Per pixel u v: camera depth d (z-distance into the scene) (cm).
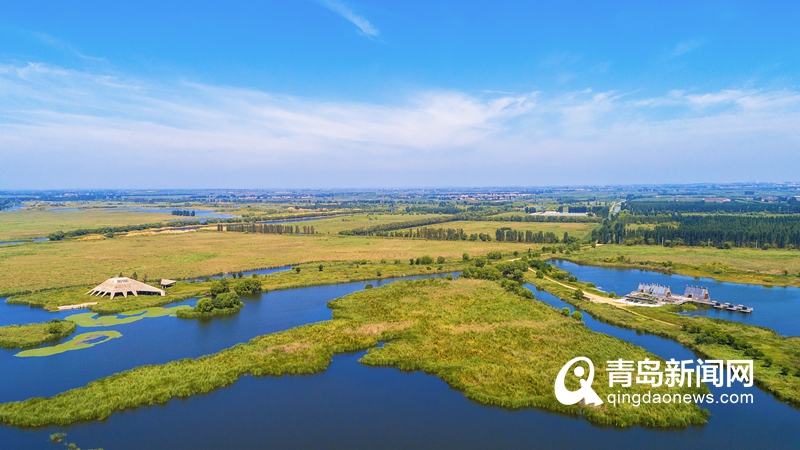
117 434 7219
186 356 10206
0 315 13162
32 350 10488
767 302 14550
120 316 13125
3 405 7806
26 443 6969
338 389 8675
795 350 9944
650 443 7019
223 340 11200
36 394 8400
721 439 7081
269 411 7912
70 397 8062
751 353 9712
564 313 12862
